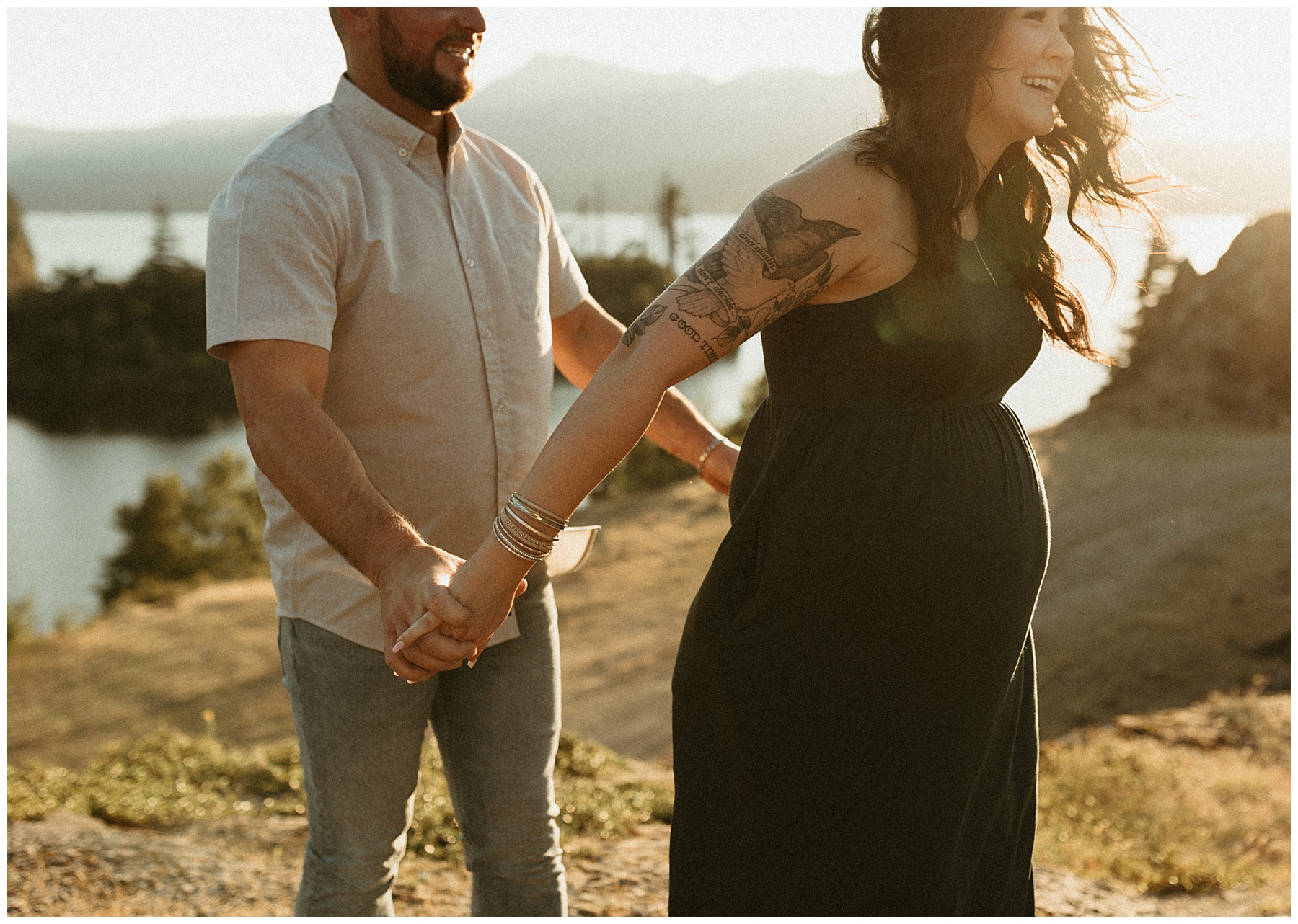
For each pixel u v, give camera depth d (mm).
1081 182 2033
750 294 1677
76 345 92875
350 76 2023
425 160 2039
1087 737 10664
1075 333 2055
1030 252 1977
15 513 63562
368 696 2020
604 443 1707
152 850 3672
